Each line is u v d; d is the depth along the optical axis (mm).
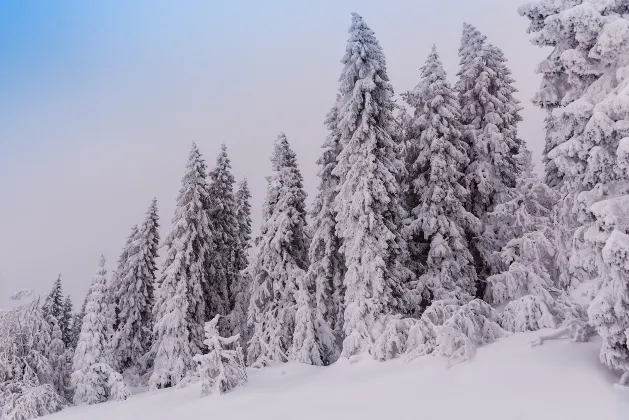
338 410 11820
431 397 11211
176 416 14516
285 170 27109
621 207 9430
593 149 9930
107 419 16094
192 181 29391
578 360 10750
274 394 14602
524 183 20391
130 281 34062
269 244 26250
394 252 20562
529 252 18766
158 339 26953
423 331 16094
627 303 9133
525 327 14406
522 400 9727
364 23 22141
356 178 20562
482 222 23672
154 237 35375
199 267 28016
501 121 23703
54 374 26000
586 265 10227
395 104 21797
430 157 22203
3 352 23609
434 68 23266
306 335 22594
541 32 11570
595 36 10578
